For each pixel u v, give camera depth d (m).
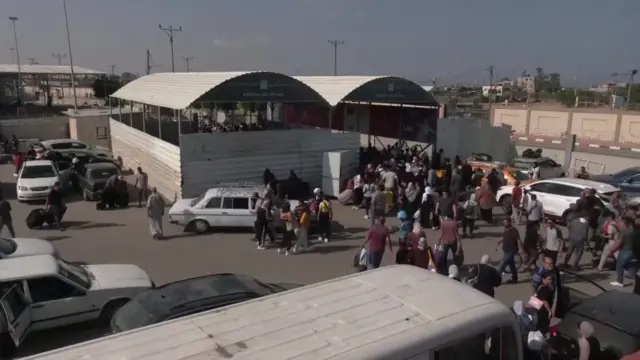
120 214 19.16
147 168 24.06
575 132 49.50
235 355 4.41
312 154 22.14
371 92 23.42
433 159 23.84
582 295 9.80
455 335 4.96
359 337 4.73
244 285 8.45
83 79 72.19
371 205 17.00
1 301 8.27
